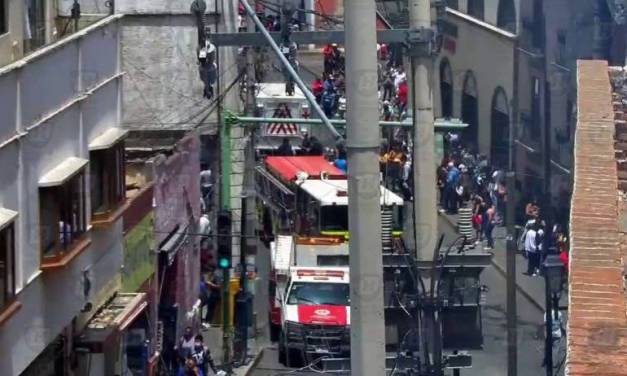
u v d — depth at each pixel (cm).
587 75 7544
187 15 12850
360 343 3672
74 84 7562
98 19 8362
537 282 12225
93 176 7925
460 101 17688
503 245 13575
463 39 17600
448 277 9431
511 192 9419
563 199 13712
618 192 5178
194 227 11744
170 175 10794
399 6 12925
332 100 15600
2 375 6462
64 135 7369
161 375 10388
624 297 3822
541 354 10062
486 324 11031
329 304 11212
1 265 6406
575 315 3616
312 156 15125
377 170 3619
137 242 9469
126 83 12900
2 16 6756
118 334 8275
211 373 10856
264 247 14650
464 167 14925
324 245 11962
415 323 7938
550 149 14212
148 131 11969
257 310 12719
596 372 3200
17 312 6644
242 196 12081
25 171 6738
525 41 15388
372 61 3581
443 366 7656
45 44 7350
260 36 7400
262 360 11288
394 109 14138
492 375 9525
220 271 11512
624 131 6444
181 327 10956
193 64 12925
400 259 8056
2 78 6347
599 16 13812
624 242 4484
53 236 7125
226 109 12425
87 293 7806
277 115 15525
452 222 13800
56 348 7606
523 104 15338
